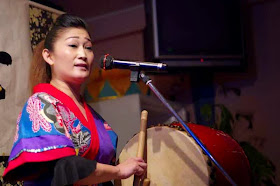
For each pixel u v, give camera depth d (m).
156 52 4.15
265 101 4.68
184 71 4.27
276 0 4.78
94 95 5.13
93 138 1.95
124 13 5.43
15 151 1.75
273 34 4.76
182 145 2.12
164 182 2.14
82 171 1.68
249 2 4.91
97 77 5.18
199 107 4.80
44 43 2.09
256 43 4.82
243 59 4.38
